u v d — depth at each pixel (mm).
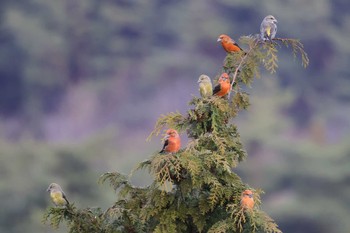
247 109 9680
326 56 92125
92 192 44312
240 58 9836
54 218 8883
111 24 93312
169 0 94562
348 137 58281
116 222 8883
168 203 8812
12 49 87812
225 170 8820
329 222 54375
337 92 89312
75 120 84250
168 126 9148
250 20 92562
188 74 85938
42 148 46000
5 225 43250
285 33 92438
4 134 82688
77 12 93250
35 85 86938
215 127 9047
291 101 77750
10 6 90750
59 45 89688
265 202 56500
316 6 93312
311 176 56906
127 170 52281
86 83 88125
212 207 8656
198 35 91625
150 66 86000
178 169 8477
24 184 44375
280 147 60094
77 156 45844
